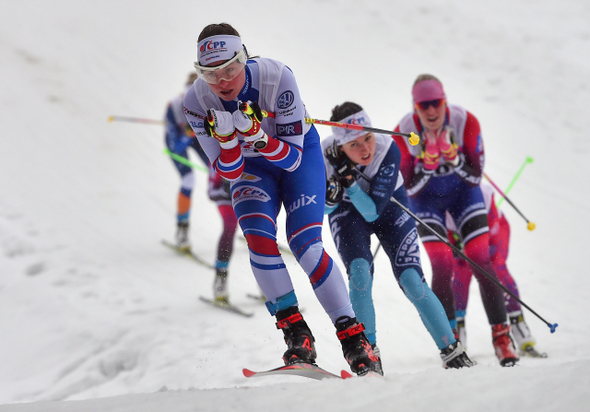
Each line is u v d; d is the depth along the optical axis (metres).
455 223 16.80
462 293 17.08
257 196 10.22
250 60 10.19
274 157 9.77
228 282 21.89
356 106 13.36
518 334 16.89
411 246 13.60
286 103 9.99
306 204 10.11
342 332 9.62
